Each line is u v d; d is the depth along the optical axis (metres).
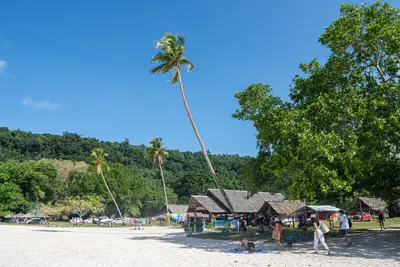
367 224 42.28
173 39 30.30
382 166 20.02
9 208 74.50
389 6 19.05
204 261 14.33
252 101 23.98
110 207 81.81
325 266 12.21
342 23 19.05
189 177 107.81
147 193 87.69
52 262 14.73
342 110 17.12
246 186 26.55
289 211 43.75
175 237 30.31
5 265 13.95
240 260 14.41
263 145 24.00
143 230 45.62
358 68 19.23
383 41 17.80
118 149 152.88
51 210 70.50
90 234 35.78
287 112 19.22
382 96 17.16
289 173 17.67
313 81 20.89
